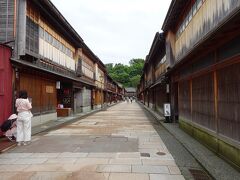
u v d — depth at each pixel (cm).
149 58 3003
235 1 683
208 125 845
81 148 884
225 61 663
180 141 973
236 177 550
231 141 636
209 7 920
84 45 2627
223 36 634
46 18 1650
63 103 2344
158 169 634
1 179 567
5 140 1005
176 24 1591
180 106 1374
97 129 1399
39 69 1355
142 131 1316
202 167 645
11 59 1123
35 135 1188
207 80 854
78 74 2533
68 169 636
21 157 760
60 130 1362
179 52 1496
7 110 1112
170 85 1744
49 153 811
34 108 1459
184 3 1276
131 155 777
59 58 1991
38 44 1477
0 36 1232
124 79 12875
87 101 3178
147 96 4503
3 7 1238
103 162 698
